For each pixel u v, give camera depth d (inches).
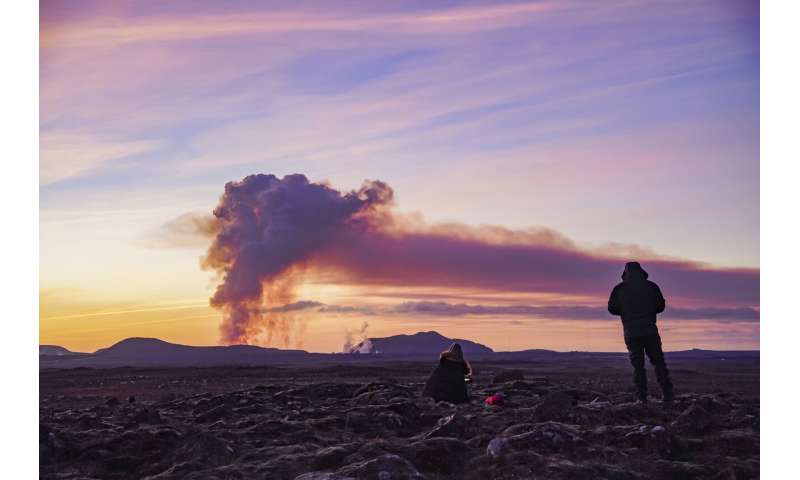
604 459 373.7
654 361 534.6
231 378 1588.3
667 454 387.9
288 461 376.8
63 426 500.7
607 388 862.5
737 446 397.1
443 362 634.8
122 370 2267.5
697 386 1007.6
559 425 402.9
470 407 581.3
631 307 536.7
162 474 368.5
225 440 408.5
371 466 342.6
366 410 538.6
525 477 341.1
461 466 370.3
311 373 1895.9
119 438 425.7
